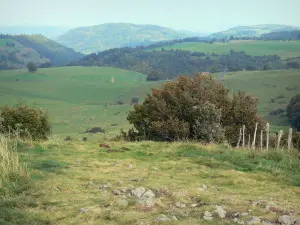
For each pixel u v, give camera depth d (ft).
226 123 84.94
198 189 30.63
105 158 44.57
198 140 74.59
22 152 44.27
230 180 35.53
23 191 28.45
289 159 49.88
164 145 58.13
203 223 21.56
